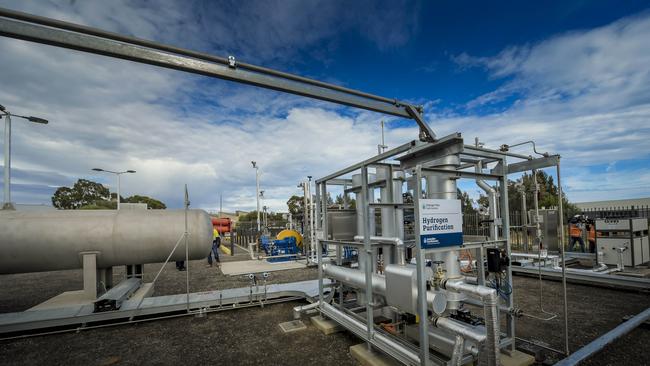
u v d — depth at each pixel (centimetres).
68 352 434
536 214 615
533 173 633
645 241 938
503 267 377
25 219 606
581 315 529
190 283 893
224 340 462
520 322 499
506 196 386
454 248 334
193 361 399
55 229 608
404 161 390
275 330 495
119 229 637
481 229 1373
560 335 446
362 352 386
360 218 526
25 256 591
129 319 540
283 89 340
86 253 623
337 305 526
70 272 1161
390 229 473
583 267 945
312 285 683
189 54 294
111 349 441
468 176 361
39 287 882
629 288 694
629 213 1498
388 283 358
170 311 575
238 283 882
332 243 481
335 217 547
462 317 409
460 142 303
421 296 300
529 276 847
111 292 591
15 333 497
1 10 242
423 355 297
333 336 465
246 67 319
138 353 426
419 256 304
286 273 1029
